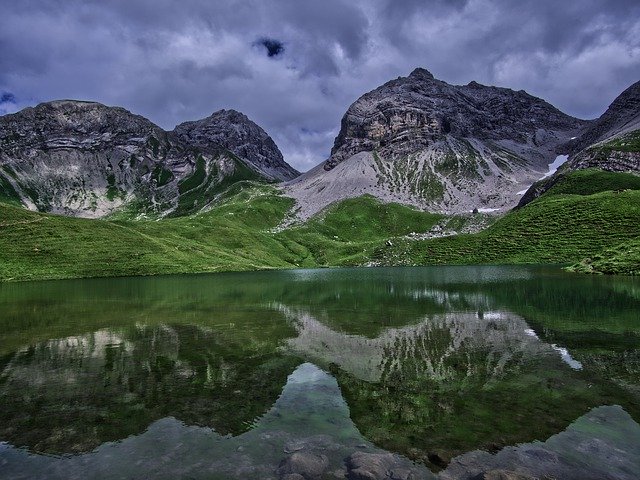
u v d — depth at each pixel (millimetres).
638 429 11258
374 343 22719
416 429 11594
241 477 9297
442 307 36781
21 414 13305
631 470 9242
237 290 61719
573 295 41094
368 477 8930
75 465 10039
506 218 184250
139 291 62938
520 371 16656
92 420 12766
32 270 112125
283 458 10188
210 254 161500
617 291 42812
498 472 8898
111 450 10789
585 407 12812
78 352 21703
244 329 27844
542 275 73562
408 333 25234
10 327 30156
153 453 10570
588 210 152250
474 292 48781
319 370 17797
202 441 11227
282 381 16375
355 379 16359
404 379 16141
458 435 11141
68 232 139250
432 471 9281
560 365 17359
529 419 12039
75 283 88375
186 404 14008
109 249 135500
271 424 12234
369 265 179375
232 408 13594
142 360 19891
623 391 14117
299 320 31234
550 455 9914
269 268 159250
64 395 15039
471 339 22938
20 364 19391
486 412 12625
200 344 23266
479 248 161250
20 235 129750
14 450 10898
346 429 11758
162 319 32969
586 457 9820
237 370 18000
